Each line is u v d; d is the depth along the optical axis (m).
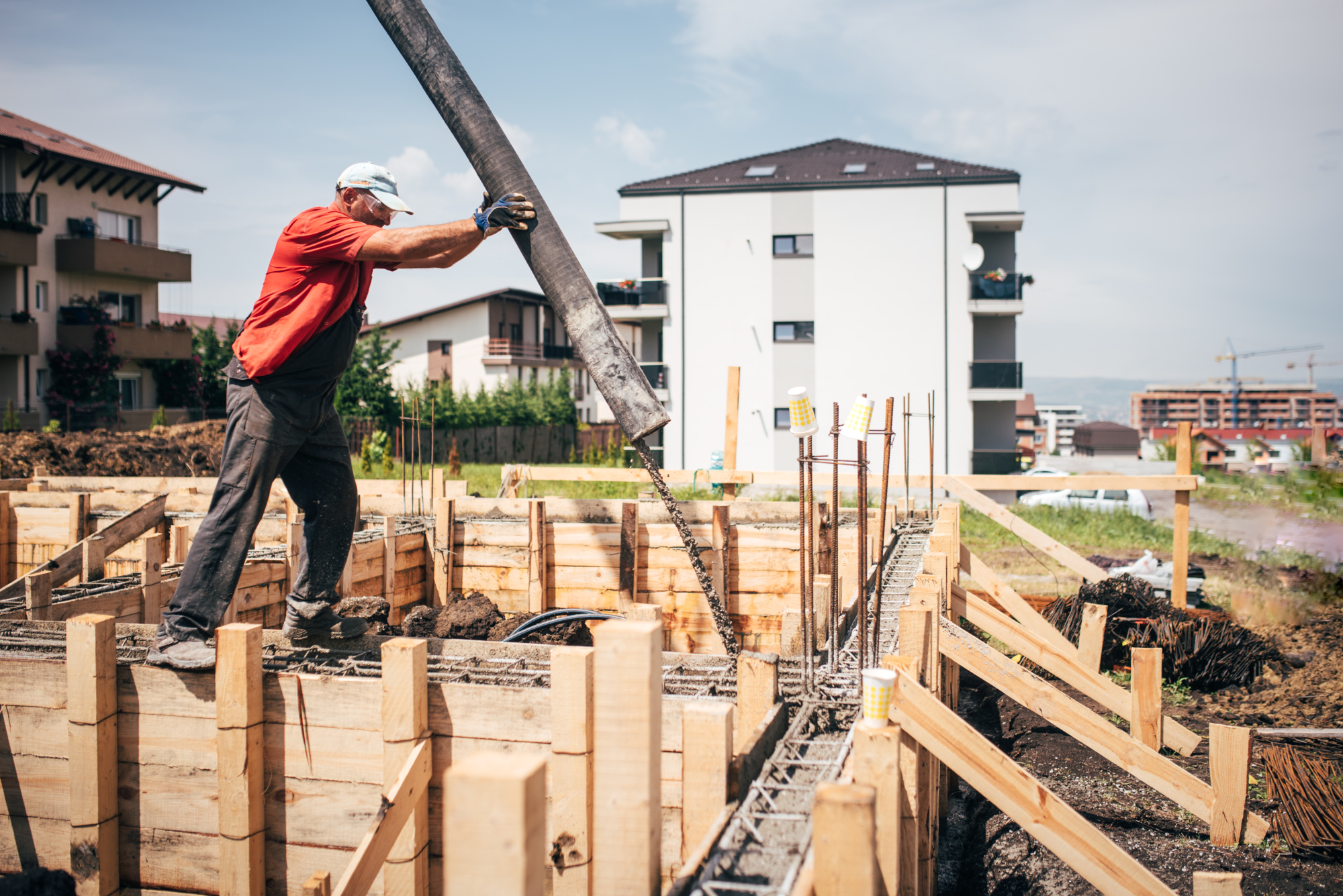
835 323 27.70
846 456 27.33
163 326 30.50
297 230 3.82
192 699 3.95
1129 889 3.38
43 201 27.55
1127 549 17.47
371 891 3.89
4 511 8.62
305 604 4.48
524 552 8.51
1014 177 26.69
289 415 3.98
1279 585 12.94
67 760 4.04
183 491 8.85
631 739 2.48
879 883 2.69
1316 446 22.36
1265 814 5.98
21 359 26.59
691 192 28.12
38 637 4.57
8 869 4.14
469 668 4.21
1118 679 8.86
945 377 27.22
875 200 27.34
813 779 3.02
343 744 3.84
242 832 3.77
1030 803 3.44
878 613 3.88
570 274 4.98
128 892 4.05
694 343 28.41
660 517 8.42
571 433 48.62
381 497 9.45
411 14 5.02
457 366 48.72
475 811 1.59
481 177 4.96
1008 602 7.91
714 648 8.31
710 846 2.51
